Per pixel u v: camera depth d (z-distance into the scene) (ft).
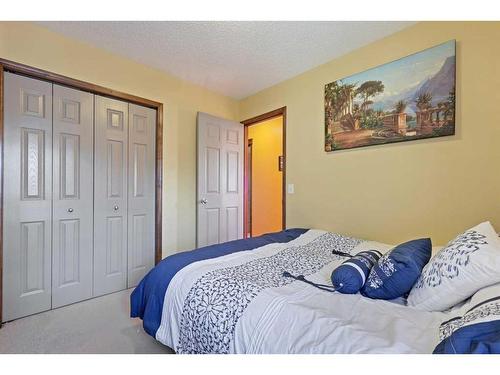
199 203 9.88
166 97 9.31
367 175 7.33
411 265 3.52
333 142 8.12
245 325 3.19
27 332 5.70
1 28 5.99
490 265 2.81
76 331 5.76
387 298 3.63
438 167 6.00
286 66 8.67
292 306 3.20
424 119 6.18
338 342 2.56
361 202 7.47
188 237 9.98
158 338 4.23
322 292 3.70
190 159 10.10
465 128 5.62
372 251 4.77
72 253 7.24
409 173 6.47
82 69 7.30
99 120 7.78
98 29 6.73
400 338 2.54
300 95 9.22
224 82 10.03
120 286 8.26
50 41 6.73
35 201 6.58
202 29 6.72
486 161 5.38
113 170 8.10
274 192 15.06
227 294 3.65
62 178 7.05
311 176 8.82
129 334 5.64
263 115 10.68
